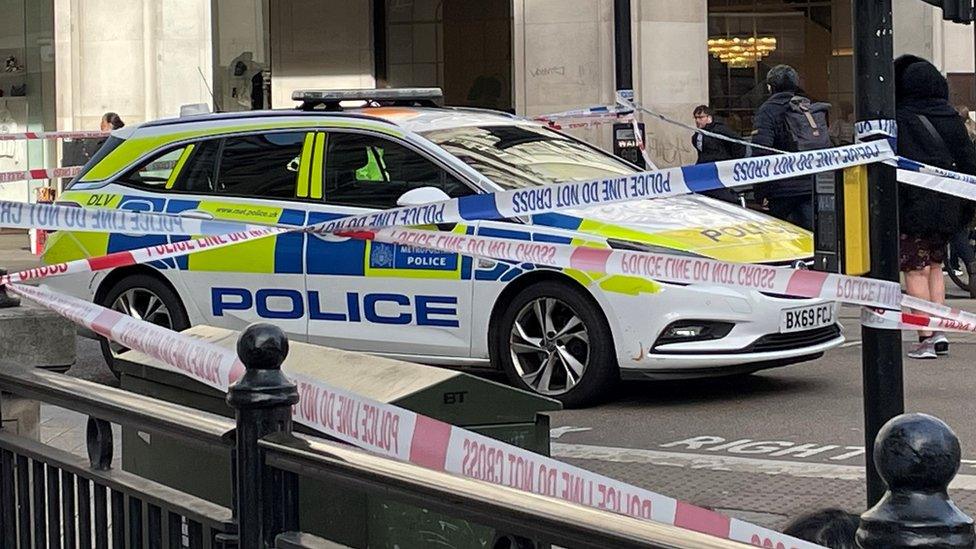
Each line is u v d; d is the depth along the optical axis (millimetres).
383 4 23578
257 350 2676
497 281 8234
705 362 7906
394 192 8625
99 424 3248
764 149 12312
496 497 2174
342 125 8914
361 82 23516
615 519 2014
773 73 13250
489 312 8281
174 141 9445
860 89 3842
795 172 3787
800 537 3207
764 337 7992
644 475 6586
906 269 9797
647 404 8367
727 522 2582
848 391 8656
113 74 19266
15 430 3865
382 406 2896
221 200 9109
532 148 8953
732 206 8750
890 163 3811
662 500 2650
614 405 8352
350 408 2965
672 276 3975
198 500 2928
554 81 18844
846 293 3758
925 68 9500
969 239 14977
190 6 19172
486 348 8328
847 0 22562
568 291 8094
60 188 20641
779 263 7902
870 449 3861
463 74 23469
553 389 8281
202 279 9102
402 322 8523
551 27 18844
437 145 8641
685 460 6875
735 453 7004
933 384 8812
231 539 2762
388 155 8742
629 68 15438
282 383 2689
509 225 8125
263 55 23516
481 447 2789
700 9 18984
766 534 2539
